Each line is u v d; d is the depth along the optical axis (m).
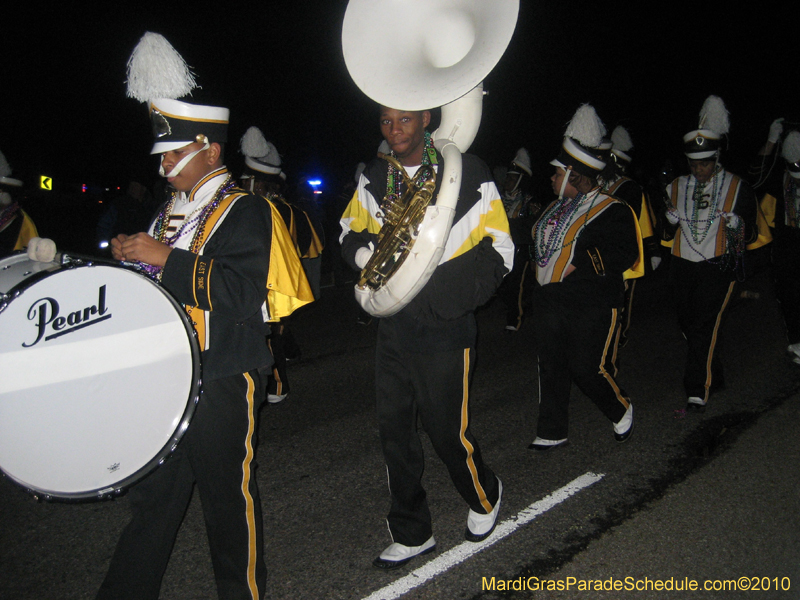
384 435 2.56
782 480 3.28
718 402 4.36
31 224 3.90
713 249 4.12
